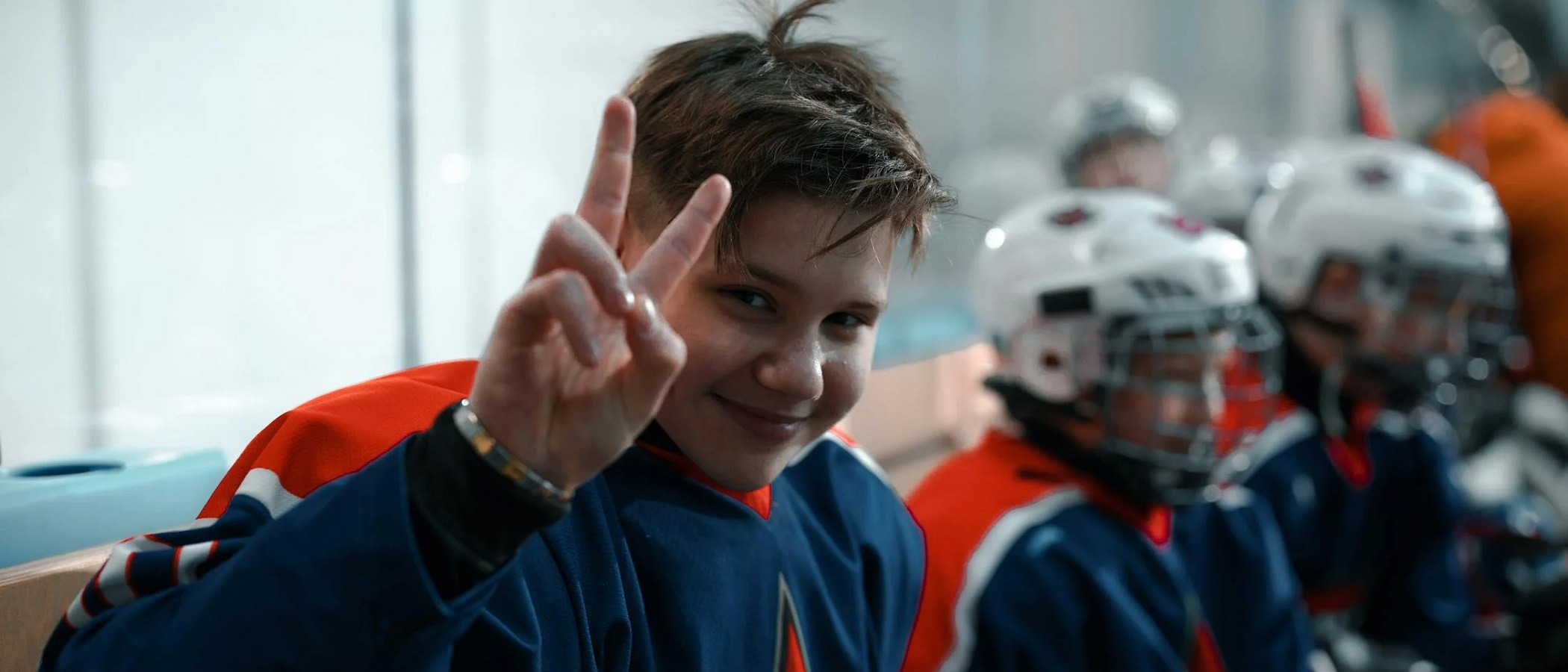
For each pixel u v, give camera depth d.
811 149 0.63
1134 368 1.23
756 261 0.64
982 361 2.13
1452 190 1.68
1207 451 1.25
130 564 0.56
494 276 1.56
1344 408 1.75
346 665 0.50
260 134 1.29
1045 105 2.92
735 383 0.67
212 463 0.94
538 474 0.51
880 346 2.05
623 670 0.68
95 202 1.17
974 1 2.61
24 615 0.71
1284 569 1.48
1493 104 2.95
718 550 0.75
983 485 1.25
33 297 1.13
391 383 0.70
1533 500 2.20
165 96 1.22
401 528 0.50
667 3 1.78
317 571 0.50
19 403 1.13
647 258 0.52
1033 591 1.16
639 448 0.75
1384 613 1.87
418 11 1.43
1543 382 2.68
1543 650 1.86
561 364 0.51
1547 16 4.01
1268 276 1.75
